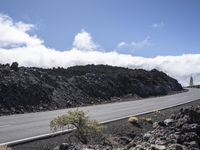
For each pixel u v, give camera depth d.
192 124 19.38
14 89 32.56
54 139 16.73
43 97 35.69
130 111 32.16
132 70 76.38
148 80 68.81
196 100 48.09
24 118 24.73
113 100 49.38
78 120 17.16
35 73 40.75
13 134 17.53
